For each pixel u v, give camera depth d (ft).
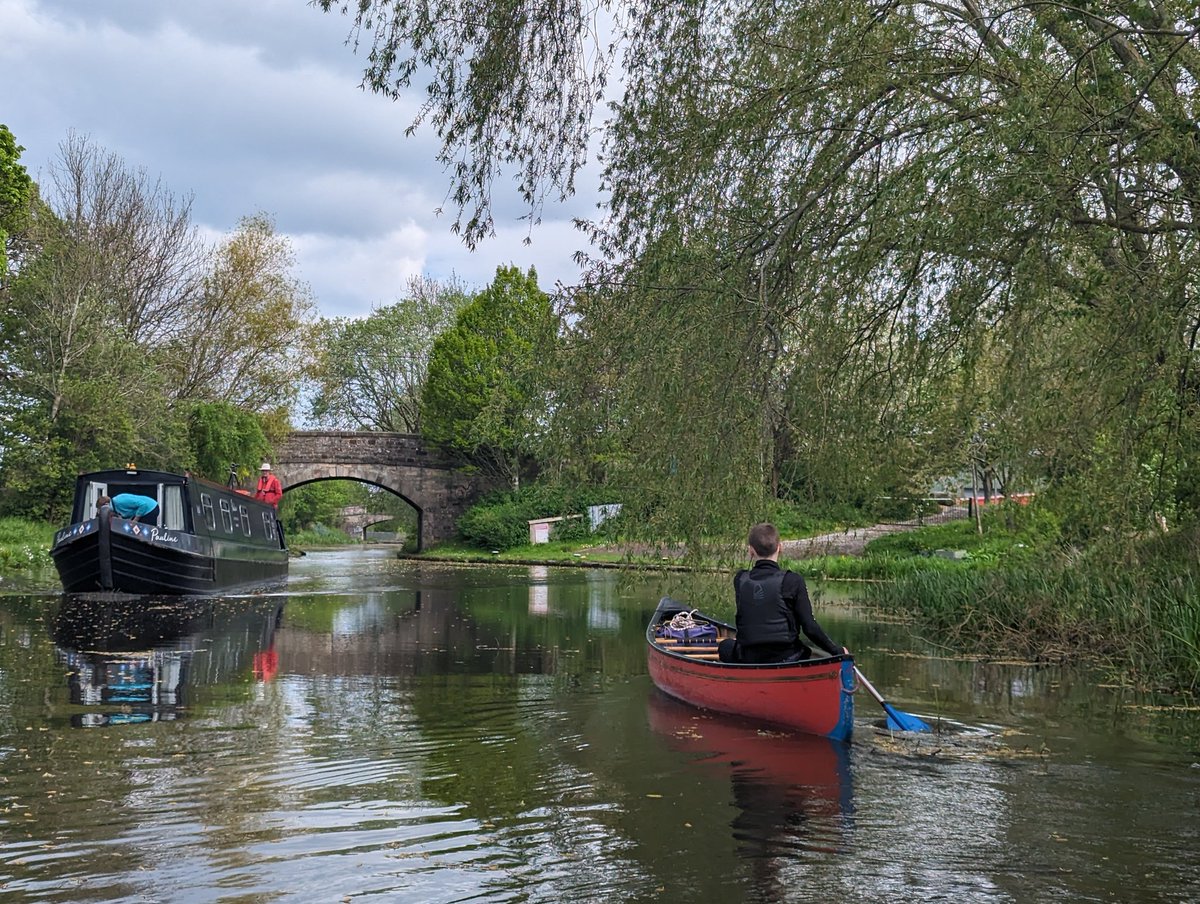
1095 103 28.48
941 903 15.26
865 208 31.60
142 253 134.92
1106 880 16.20
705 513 30.99
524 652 42.50
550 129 31.91
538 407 35.47
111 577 67.92
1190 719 28.89
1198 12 27.66
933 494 88.63
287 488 151.02
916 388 33.09
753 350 30.71
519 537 136.56
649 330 31.48
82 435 116.47
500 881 16.06
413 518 253.44
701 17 31.78
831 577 81.10
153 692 32.81
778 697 27.07
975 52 30.32
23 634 48.19
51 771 22.56
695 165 32.27
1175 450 33.35
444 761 23.49
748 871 16.48
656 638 36.55
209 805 19.98
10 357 116.47
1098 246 28.86
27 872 16.33
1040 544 45.78
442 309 201.87
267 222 142.31
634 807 19.98
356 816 19.31
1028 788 21.40
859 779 22.08
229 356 139.95
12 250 122.21
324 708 30.09
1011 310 30.14
